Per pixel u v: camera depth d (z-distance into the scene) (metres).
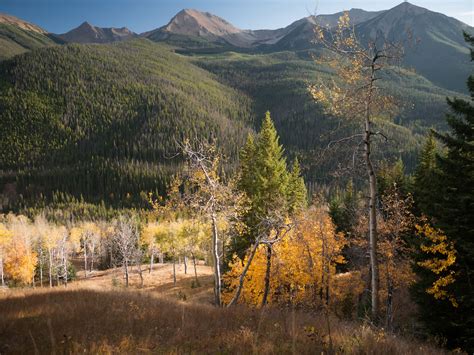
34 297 14.79
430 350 8.04
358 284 27.08
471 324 13.03
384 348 6.96
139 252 55.06
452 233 13.04
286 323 9.58
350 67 11.88
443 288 14.29
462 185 12.78
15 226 93.62
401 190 27.52
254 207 24.14
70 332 8.57
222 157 17.39
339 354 6.50
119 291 17.89
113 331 8.84
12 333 8.66
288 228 19.17
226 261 28.25
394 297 25.08
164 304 13.62
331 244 25.39
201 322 10.10
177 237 48.50
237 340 7.82
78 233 95.50
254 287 23.02
